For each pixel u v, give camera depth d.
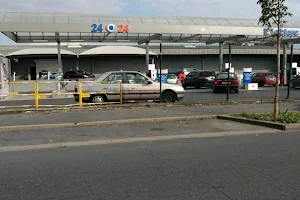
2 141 8.07
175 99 14.38
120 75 13.98
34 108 12.47
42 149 7.32
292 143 7.62
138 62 50.34
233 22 31.25
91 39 30.25
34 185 4.96
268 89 24.03
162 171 5.59
